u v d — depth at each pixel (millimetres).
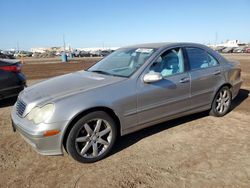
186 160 3703
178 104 4555
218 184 3119
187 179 3240
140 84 4055
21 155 4016
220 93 5352
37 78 14086
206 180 3207
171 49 4633
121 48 5484
